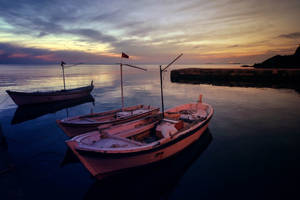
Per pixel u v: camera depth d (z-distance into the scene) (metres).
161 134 9.34
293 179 7.64
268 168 8.55
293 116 16.91
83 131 12.01
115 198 6.96
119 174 7.93
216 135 12.74
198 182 7.74
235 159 9.50
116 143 8.14
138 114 14.34
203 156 9.93
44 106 25.09
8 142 12.60
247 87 37.88
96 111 21.80
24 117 19.55
